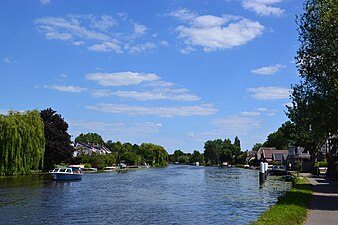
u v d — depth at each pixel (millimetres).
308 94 29297
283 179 71500
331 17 26281
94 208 32812
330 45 26891
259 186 56500
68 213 30016
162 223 25750
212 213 29734
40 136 67938
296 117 32344
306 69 28859
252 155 190625
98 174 94562
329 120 27953
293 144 106812
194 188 53531
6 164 62875
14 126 63125
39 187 51188
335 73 26984
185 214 29391
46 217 28172
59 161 90000
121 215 29109
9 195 41500
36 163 66875
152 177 82625
